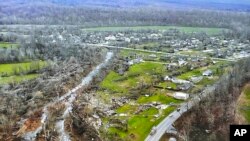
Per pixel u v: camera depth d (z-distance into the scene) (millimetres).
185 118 172500
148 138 154125
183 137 156750
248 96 190375
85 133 156625
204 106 179875
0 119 158250
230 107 177375
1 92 188000
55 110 176875
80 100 194000
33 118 165000
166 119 171625
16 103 177000
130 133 158000
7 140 146000
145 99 198875
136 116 175500
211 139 156375
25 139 146625
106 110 183125
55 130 155500
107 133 157500
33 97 188625
